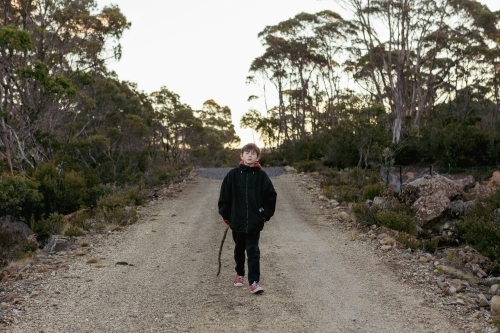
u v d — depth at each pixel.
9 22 30.81
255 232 5.98
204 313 5.56
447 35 39.38
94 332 5.00
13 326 5.13
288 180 23.39
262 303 5.89
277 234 10.95
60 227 12.05
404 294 6.29
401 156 28.47
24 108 27.48
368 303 5.93
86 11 31.53
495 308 5.51
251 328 5.11
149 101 54.62
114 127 36.97
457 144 26.38
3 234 12.44
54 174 18.25
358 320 5.34
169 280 7.00
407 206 13.70
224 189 6.00
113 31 33.19
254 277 6.13
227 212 6.03
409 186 14.33
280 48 53.19
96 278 7.14
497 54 42.50
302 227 11.88
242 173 5.95
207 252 8.97
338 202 15.98
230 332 5.00
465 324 5.20
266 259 8.41
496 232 10.04
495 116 52.44
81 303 5.95
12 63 27.30
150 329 5.09
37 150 27.84
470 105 53.56
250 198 5.90
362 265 7.91
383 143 21.83
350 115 22.72
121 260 8.37
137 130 35.75
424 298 6.12
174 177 25.77
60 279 7.07
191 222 12.68
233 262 8.10
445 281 6.86
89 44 32.47
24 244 10.55
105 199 15.46
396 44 35.19
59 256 8.79
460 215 13.02
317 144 36.66
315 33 50.88
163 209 15.20
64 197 16.69
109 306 5.84
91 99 34.62
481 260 8.68
